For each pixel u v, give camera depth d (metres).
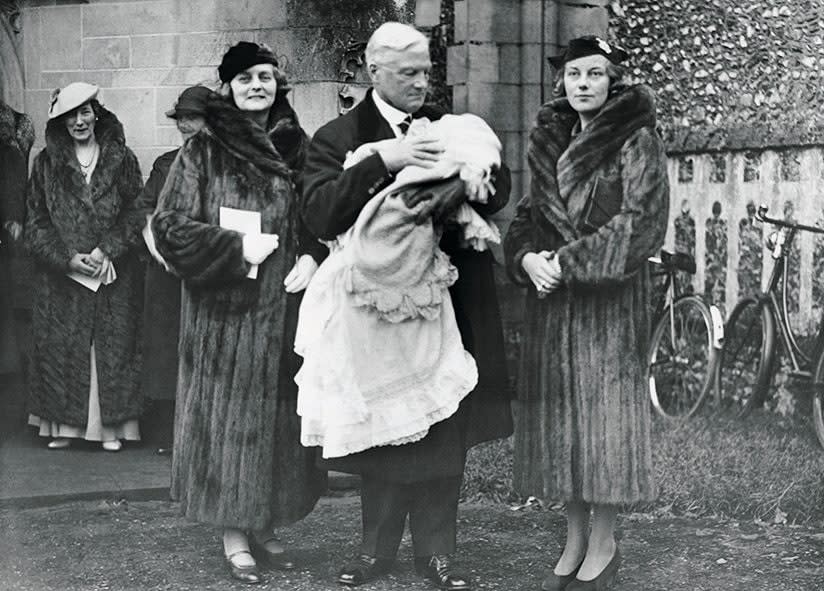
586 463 3.22
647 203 3.11
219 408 3.31
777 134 3.62
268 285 3.26
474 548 3.26
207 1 3.20
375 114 3.10
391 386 3.07
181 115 3.23
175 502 3.35
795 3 3.53
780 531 3.38
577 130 3.17
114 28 3.28
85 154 3.38
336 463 3.15
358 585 3.17
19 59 3.34
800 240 3.66
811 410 3.54
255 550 3.31
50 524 3.23
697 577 3.17
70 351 3.34
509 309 3.29
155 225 3.24
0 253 3.38
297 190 3.23
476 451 3.47
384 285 3.04
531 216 3.21
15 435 3.38
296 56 3.18
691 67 3.57
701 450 3.46
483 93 3.19
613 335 3.20
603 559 3.23
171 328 3.37
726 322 3.60
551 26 3.25
